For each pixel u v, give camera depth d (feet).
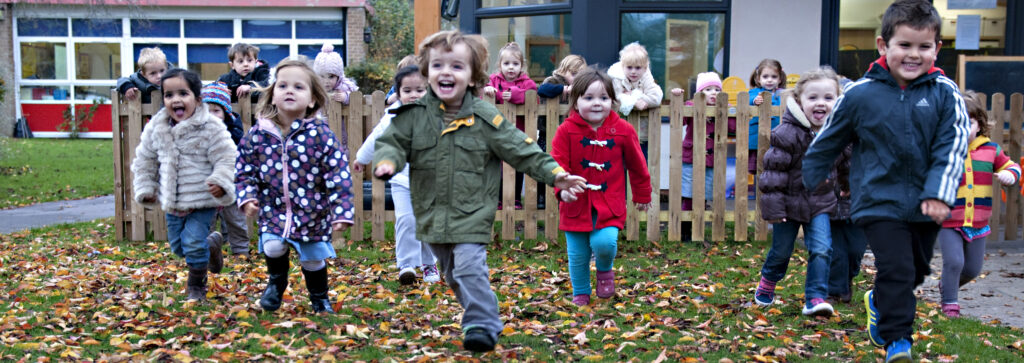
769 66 25.52
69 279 19.34
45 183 42.45
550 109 24.07
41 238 26.35
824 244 15.80
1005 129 27.22
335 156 14.55
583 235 16.29
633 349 13.46
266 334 14.07
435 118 12.44
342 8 72.43
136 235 25.12
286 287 16.29
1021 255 23.43
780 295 17.99
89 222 29.96
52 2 69.56
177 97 16.10
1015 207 25.17
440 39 12.34
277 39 72.54
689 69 30.19
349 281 19.26
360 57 72.90
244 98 24.34
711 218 24.76
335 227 14.30
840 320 15.66
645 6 29.68
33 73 72.64
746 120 24.17
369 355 12.90
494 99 24.22
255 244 23.95
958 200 16.17
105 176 45.80
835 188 16.15
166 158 16.20
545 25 30.81
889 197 11.91
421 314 15.83
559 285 18.89
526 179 24.45
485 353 12.91
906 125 11.75
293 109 14.46
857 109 12.18
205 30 72.18
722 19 29.99
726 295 18.01
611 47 29.66
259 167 14.62
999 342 14.48
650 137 24.39
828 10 29.84
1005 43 30.17
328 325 14.74
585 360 12.84
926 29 11.59
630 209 24.72
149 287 18.33
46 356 12.78
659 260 22.24
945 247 16.31
